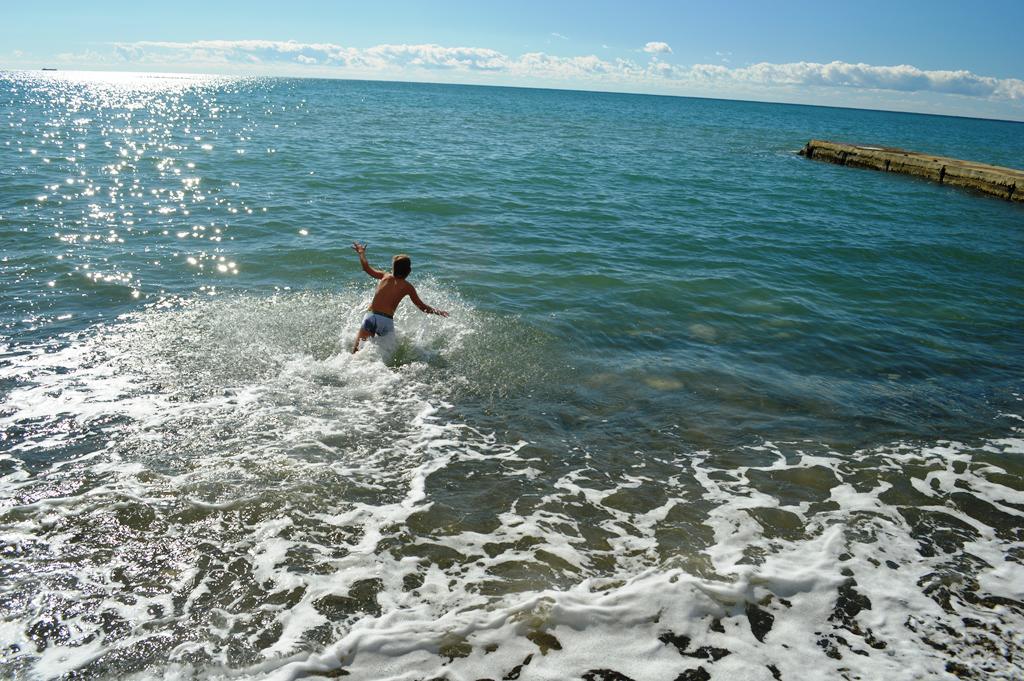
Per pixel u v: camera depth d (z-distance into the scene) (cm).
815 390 707
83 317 761
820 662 339
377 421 577
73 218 1225
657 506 481
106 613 346
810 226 1625
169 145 2483
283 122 3953
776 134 5725
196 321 766
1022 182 2266
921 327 947
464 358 721
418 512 455
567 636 346
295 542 414
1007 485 534
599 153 3067
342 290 913
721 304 979
